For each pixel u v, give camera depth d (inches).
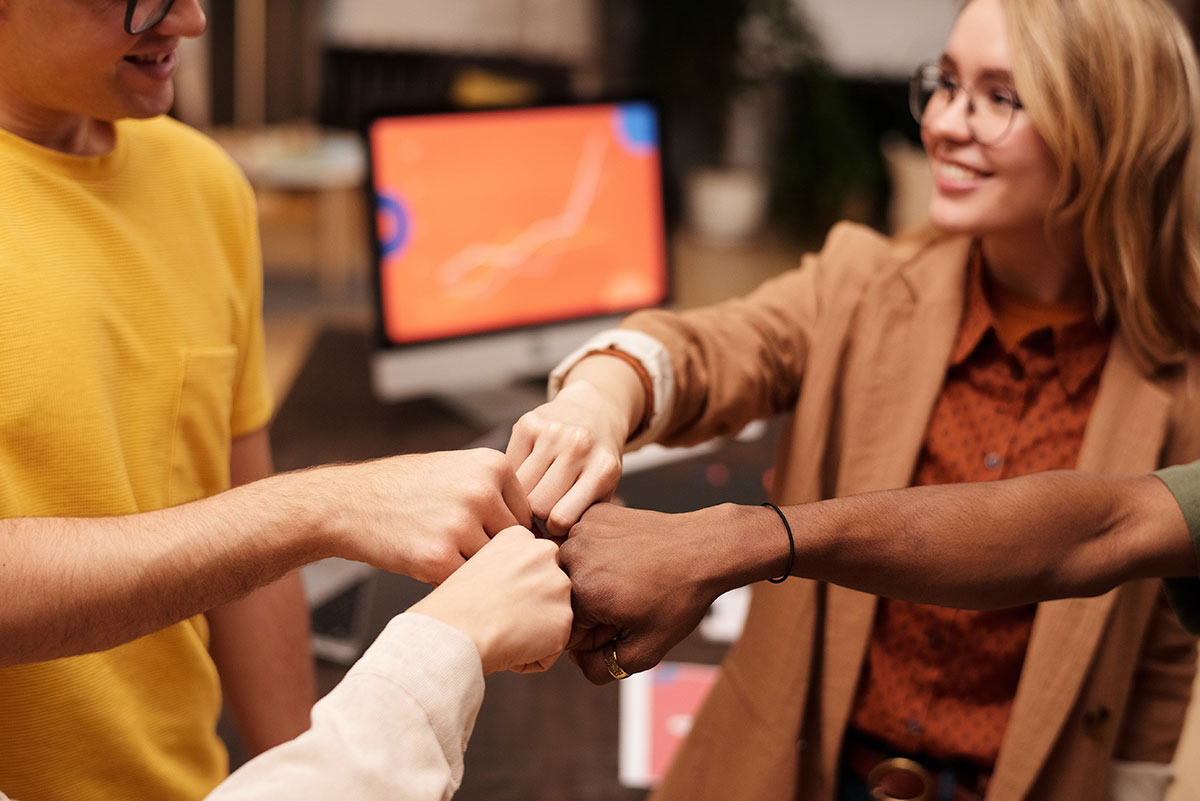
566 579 27.7
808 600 39.6
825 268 42.4
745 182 221.3
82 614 26.8
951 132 36.0
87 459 32.9
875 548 30.9
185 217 38.5
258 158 183.8
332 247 186.7
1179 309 36.5
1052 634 36.5
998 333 38.3
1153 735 40.0
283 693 43.2
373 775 21.9
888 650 39.6
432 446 76.3
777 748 40.1
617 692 54.9
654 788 46.3
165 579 27.4
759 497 68.4
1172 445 37.0
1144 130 33.5
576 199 82.5
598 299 84.6
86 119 35.8
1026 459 38.4
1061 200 35.0
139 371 35.7
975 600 31.5
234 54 235.5
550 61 236.5
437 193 77.4
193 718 37.9
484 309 80.3
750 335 41.1
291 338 159.3
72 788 33.6
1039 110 33.6
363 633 56.7
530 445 34.8
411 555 29.3
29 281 32.3
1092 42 33.3
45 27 30.4
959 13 36.8
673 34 215.6
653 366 38.5
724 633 59.6
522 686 55.2
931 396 38.7
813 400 40.3
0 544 26.7
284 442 76.0
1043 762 36.8
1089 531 31.4
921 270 40.0
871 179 218.5
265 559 28.7
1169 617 38.8
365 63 220.4
